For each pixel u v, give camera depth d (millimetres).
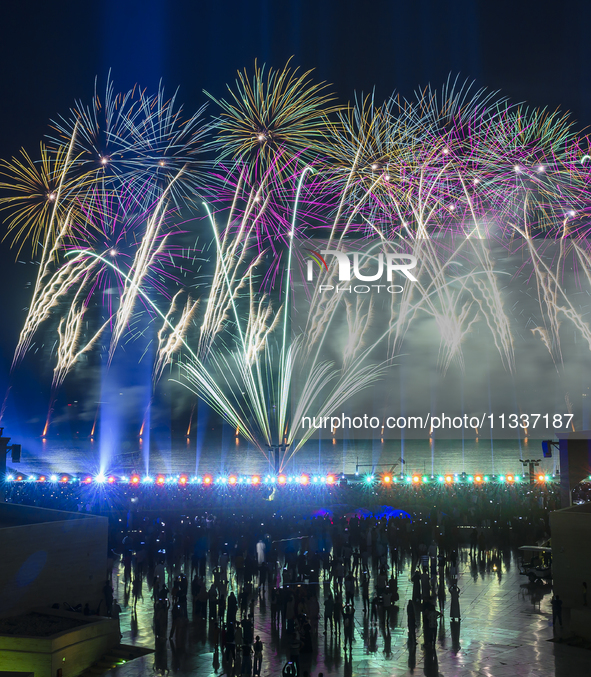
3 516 33344
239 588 34375
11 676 20531
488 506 51969
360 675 23797
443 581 34438
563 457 46438
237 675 23844
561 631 28266
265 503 56812
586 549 30578
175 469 135000
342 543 40188
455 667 24516
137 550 41031
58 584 30094
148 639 28266
